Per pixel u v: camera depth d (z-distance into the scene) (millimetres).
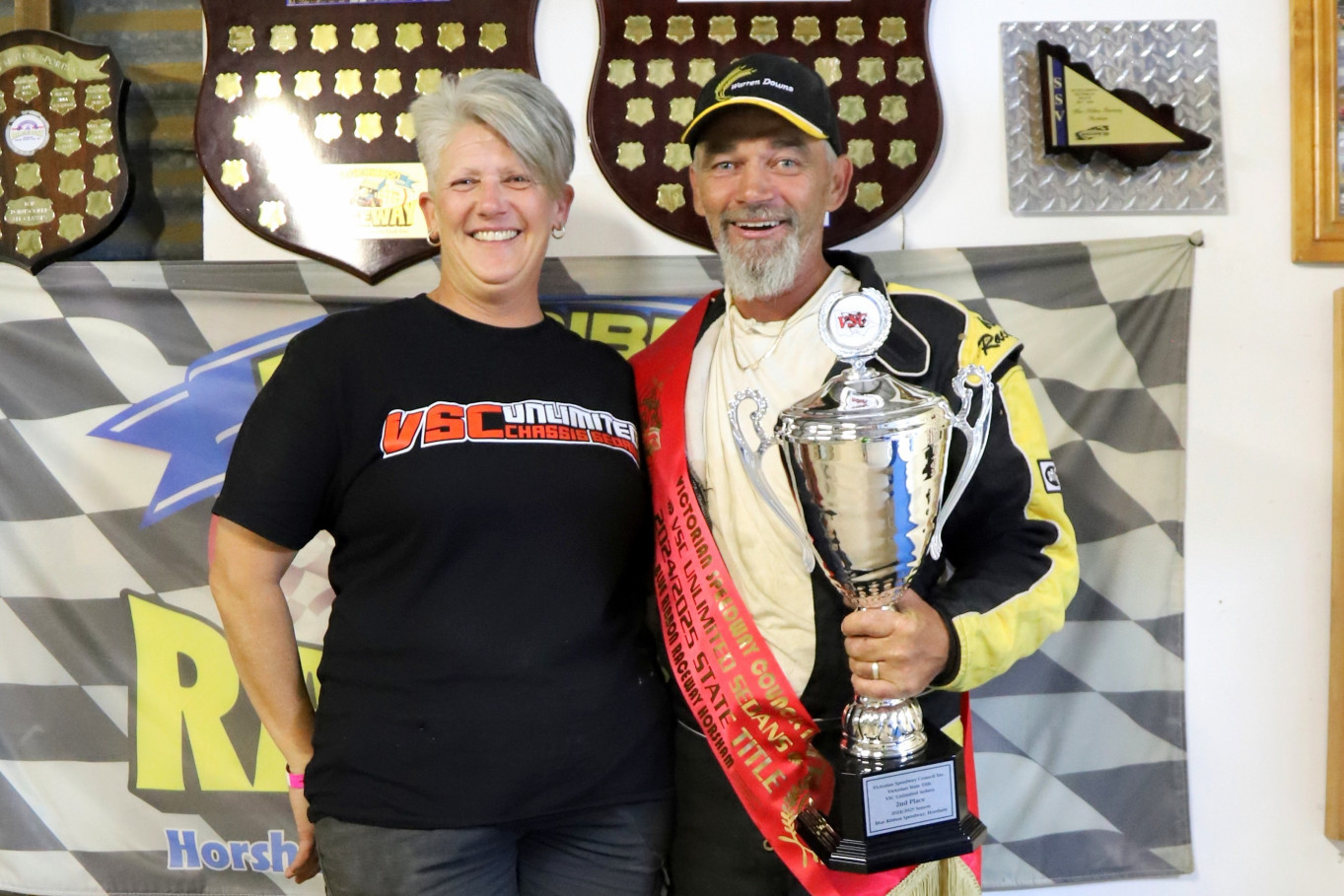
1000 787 1675
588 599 1160
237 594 1154
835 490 1061
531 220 1250
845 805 1055
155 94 1802
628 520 1232
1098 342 1661
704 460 1267
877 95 1662
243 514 1126
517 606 1123
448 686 1098
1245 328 1689
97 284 1665
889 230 1688
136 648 1673
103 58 1683
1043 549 1217
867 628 1075
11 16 1828
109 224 1666
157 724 1673
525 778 1100
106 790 1677
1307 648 1691
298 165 1667
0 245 1669
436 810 1080
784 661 1200
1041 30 1691
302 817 1241
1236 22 1696
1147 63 1688
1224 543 1696
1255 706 1690
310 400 1153
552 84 1697
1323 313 1688
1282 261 1689
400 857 1079
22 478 1671
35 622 1672
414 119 1280
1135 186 1690
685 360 1324
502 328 1255
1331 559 1679
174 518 1675
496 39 1671
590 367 1303
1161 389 1661
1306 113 1666
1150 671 1665
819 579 1193
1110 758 1672
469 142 1236
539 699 1110
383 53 1671
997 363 1222
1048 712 1671
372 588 1143
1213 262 1688
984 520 1217
